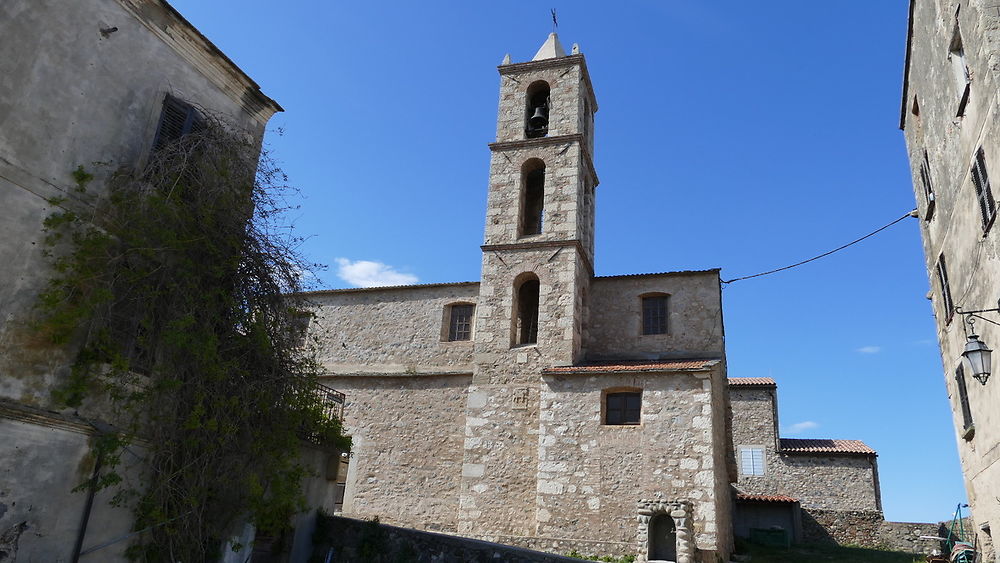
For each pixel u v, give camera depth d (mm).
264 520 11266
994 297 10289
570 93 25094
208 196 10430
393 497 21484
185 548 9961
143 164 10258
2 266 8422
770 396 31547
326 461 15047
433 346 23500
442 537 13719
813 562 20609
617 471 18188
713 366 18578
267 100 12797
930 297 15312
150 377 9859
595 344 22734
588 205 25672
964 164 11242
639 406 18969
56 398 8828
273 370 11094
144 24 10609
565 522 18094
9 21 8734
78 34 9602
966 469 13539
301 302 11875
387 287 24859
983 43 9672
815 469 29562
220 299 10445
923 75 13477
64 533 8805
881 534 26125
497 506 19406
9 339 8422
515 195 23891
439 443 21734
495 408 20703
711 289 22328
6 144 8570
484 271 22797
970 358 9992
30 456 8508
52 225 8984
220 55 11734
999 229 9766
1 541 8109
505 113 25656
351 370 24000
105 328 9312
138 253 9703
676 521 16109
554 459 18859
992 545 11992
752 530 26766
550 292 21812
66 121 9320
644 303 23109
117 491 9492
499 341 21625
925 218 14641
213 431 10148
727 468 21469
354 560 13992
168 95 10859
